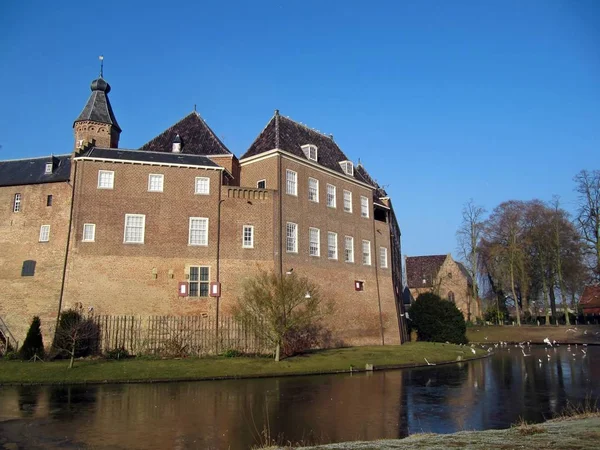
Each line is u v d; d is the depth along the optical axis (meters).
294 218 39.75
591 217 58.53
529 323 71.19
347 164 47.62
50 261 34.22
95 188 34.81
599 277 60.94
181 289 34.53
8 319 33.91
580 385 24.95
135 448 13.02
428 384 24.97
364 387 23.67
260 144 42.09
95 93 46.25
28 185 36.50
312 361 30.89
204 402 19.33
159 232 35.25
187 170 36.81
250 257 36.81
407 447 10.37
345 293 43.34
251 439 13.98
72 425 15.48
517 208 68.62
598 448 9.32
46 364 27.27
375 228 49.59
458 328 53.34
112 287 33.47
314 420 16.47
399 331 48.81
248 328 34.00
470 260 71.81
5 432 14.63
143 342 32.75
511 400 20.62
